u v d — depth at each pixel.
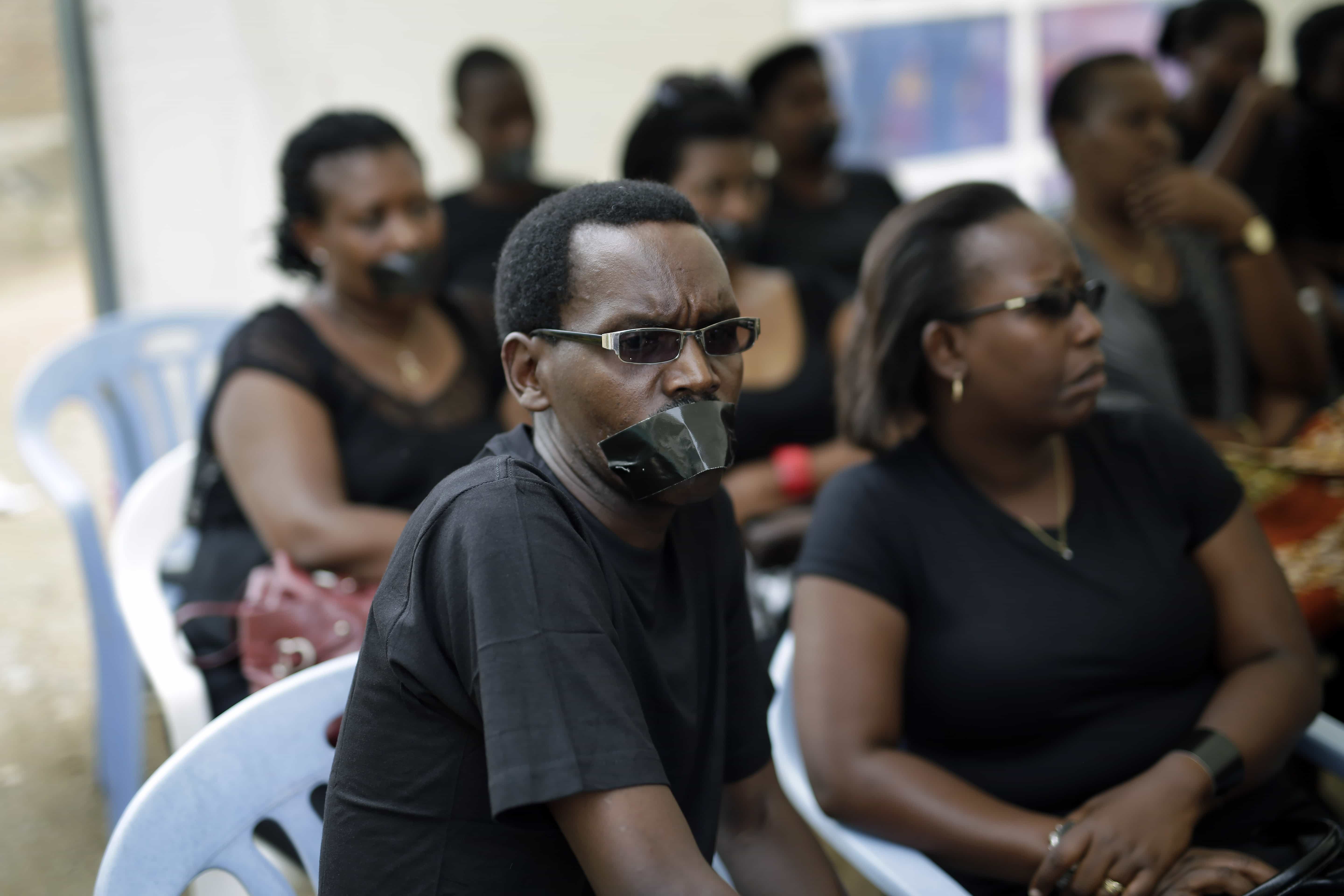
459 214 5.57
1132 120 3.71
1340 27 5.81
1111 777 2.30
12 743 4.14
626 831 1.44
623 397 1.65
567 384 1.68
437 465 3.38
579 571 1.59
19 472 6.34
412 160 3.43
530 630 1.51
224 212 6.26
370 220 3.33
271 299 6.42
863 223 5.55
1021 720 2.31
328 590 3.03
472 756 1.60
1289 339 4.00
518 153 5.60
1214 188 3.85
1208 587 2.45
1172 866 2.09
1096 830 2.09
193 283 6.30
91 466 6.42
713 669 1.91
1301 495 3.30
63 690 4.49
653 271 1.63
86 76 5.92
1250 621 2.40
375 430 3.35
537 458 1.79
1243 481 3.35
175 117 6.09
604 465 1.69
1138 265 3.84
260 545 3.30
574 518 1.67
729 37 7.24
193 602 3.17
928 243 2.42
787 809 2.09
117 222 6.12
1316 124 5.89
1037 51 8.17
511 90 5.56
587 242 1.65
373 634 1.66
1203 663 2.42
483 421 3.55
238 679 2.91
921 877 2.14
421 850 1.62
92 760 4.04
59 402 4.27
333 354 3.37
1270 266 3.91
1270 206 5.79
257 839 2.75
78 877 3.43
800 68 5.39
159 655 2.91
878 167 6.08
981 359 2.38
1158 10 8.41
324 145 3.35
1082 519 2.41
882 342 2.48
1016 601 2.33
